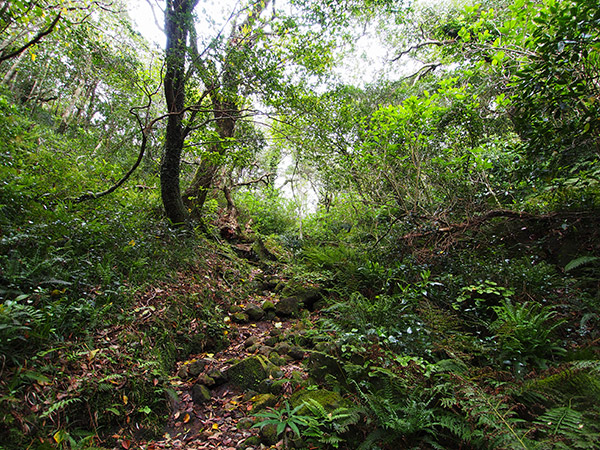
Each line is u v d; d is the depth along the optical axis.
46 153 5.70
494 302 3.65
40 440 2.00
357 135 6.37
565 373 2.07
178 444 2.42
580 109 3.61
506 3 7.05
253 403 2.81
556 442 1.59
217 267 5.69
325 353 2.93
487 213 4.84
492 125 6.39
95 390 2.43
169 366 3.24
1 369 2.14
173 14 4.97
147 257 4.42
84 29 4.88
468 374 2.43
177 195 6.31
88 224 3.95
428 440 1.93
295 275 6.08
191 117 5.68
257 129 7.84
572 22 2.82
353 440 2.15
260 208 10.96
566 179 4.56
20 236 3.02
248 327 4.51
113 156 9.38
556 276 3.73
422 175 6.03
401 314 3.47
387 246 5.80
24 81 12.55
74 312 2.93
